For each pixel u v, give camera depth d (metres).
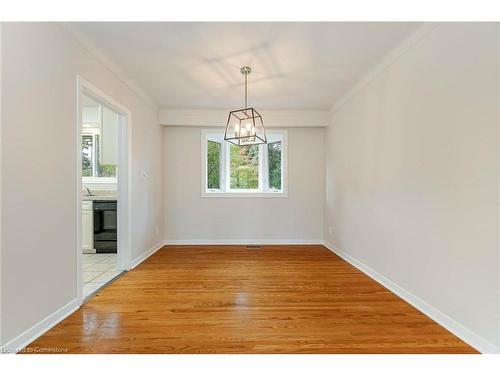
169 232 5.06
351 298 2.58
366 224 3.37
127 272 3.38
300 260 3.95
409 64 2.50
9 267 1.68
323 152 5.12
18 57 1.74
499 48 1.63
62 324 2.06
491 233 1.69
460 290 1.91
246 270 3.46
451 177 2.00
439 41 2.11
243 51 2.74
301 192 5.13
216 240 5.11
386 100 2.89
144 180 4.04
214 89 3.79
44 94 1.97
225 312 2.28
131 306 2.39
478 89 1.77
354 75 3.33
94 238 4.38
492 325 1.68
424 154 2.29
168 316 2.21
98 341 1.84
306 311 2.30
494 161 1.67
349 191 3.91
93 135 5.12
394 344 1.82
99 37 2.46
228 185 5.40
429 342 1.84
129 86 3.46
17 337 1.73
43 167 1.96
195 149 5.09
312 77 3.39
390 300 2.54
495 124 1.66
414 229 2.43
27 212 1.81
